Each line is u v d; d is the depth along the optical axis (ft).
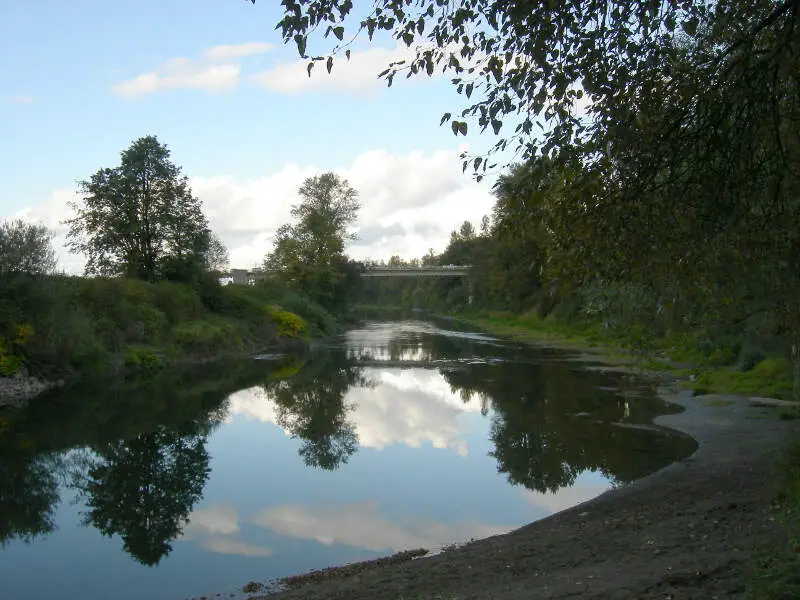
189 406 82.84
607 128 21.84
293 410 80.28
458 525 39.55
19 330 89.30
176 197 157.89
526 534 35.81
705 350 97.66
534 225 23.45
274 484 49.29
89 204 148.25
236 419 74.64
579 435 60.75
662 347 35.88
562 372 108.06
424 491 46.62
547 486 46.29
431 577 28.89
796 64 19.86
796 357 36.70
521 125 22.58
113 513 43.21
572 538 33.04
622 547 29.53
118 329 114.62
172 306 140.87
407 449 59.31
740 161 22.31
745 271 23.76
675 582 21.45
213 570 33.76
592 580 24.11
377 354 151.02
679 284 23.63
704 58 23.13
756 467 44.24
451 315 358.43
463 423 70.23
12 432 66.74
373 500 44.96
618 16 22.77
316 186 226.38
